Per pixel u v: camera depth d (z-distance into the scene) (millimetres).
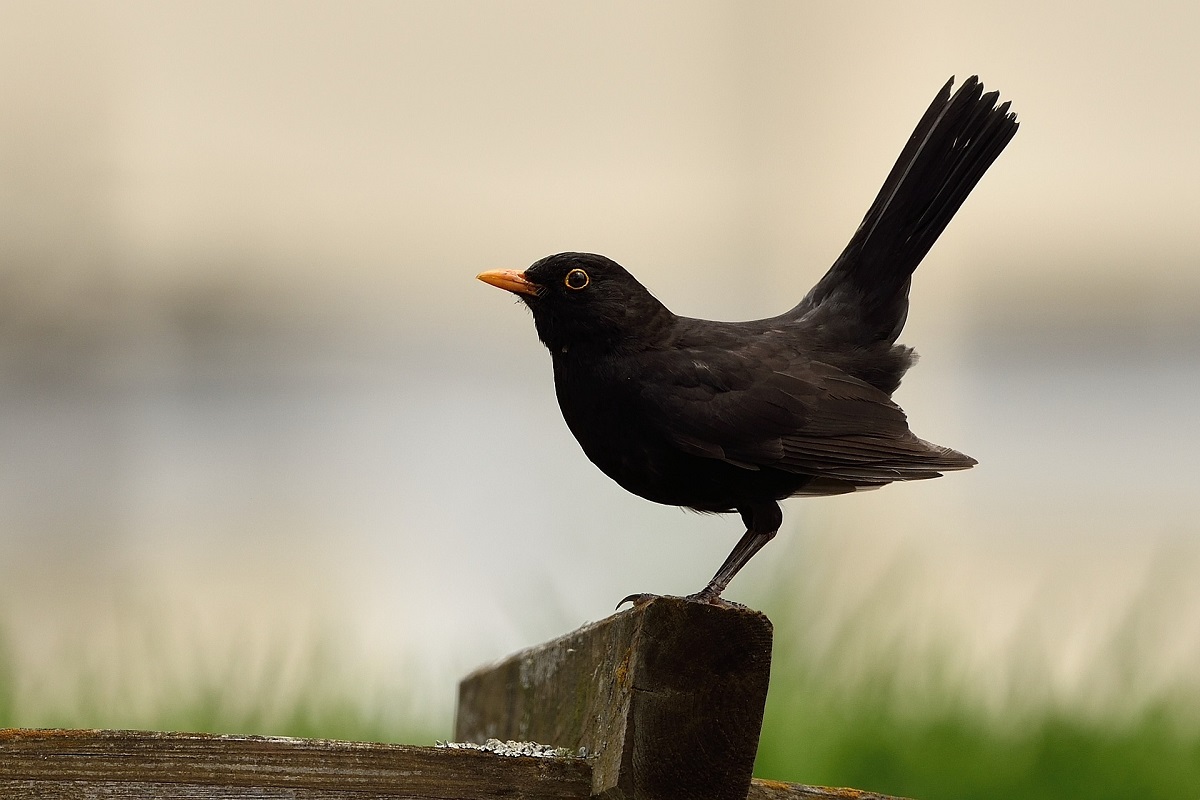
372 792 5844
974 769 9547
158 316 27562
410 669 11164
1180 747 9672
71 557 18031
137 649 11289
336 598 14984
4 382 25984
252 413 24844
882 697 10023
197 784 5707
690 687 5727
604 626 6344
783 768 9531
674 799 5773
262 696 10609
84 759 5652
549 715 7055
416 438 21891
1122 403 24719
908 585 10984
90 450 23281
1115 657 10609
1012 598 15055
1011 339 27578
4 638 11195
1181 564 14727
